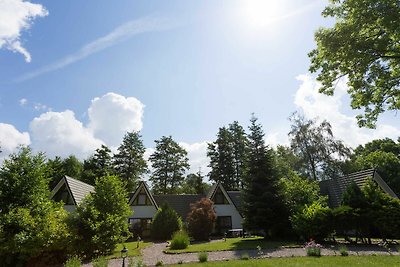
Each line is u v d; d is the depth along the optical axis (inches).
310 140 1571.1
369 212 761.6
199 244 918.4
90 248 668.7
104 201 728.3
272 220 970.7
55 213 648.4
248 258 569.9
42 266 578.6
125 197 789.2
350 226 775.1
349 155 1520.7
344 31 477.7
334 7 534.0
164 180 2369.6
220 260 561.3
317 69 563.8
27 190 594.9
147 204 1414.9
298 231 852.0
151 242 1061.1
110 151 2299.5
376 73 499.2
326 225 790.5
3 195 569.9
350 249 671.8
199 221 1121.4
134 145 2388.0
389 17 417.4
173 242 797.9
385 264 462.6
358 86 519.5
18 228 543.8
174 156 2454.5
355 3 459.5
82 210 701.3
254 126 1129.4
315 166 1573.6
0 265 518.0
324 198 997.8
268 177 1051.9
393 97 537.3
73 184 1130.7
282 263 498.3
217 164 2402.8
